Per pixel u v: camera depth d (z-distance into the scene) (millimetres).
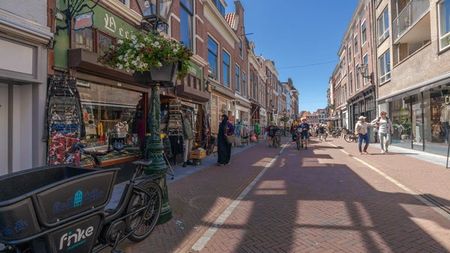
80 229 3336
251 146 21672
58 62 6496
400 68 17906
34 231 2912
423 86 14500
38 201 2912
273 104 47312
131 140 9391
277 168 11109
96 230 3557
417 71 15422
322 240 4461
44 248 3041
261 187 7926
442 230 4781
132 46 5266
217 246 4328
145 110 9773
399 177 8945
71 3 6762
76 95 6707
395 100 19469
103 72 7492
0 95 5852
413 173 9531
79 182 3277
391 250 4098
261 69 35875
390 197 6750
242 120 25094
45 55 6219
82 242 3381
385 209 5891
